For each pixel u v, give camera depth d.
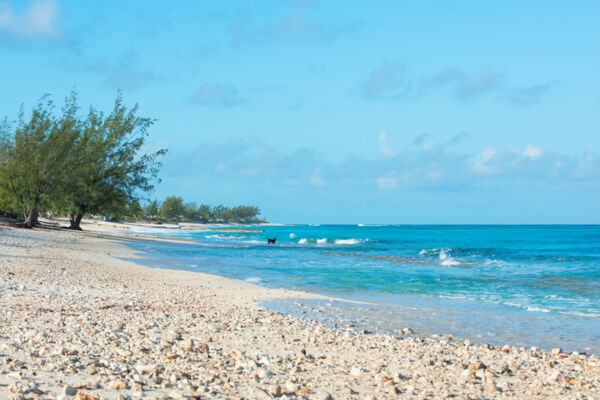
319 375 7.46
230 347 9.23
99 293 15.55
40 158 48.69
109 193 57.19
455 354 9.60
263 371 7.20
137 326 10.37
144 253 37.53
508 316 14.69
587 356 10.06
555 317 14.59
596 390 7.30
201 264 31.23
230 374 7.04
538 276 26.66
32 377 6.01
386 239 91.31
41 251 29.25
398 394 6.62
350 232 152.12
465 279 24.80
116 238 53.84
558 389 7.29
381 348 9.77
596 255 45.41
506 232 150.38
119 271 23.28
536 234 126.12
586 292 20.25
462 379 7.68
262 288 19.75
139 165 58.84
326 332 11.36
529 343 11.38
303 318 13.53
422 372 8.01
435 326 13.09
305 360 8.45
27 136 48.88
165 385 6.15
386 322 13.44
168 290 17.81
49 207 51.97
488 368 8.47
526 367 8.70
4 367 6.41
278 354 8.83
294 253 46.44
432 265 34.19
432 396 6.61
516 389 7.26
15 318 10.23
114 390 5.76
